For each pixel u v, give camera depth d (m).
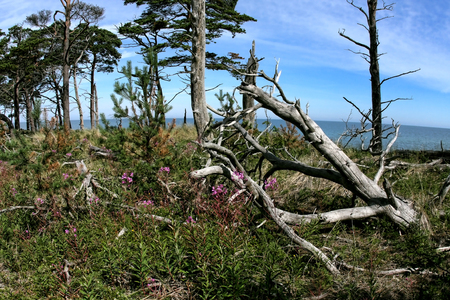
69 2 20.11
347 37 8.97
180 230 3.49
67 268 3.09
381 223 3.97
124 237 3.69
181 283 2.97
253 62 4.26
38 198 4.55
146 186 4.98
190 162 5.60
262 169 6.60
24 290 2.97
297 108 3.95
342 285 2.89
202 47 5.74
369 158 6.74
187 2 19.44
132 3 21.59
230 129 5.43
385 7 8.43
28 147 6.53
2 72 26.06
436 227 4.02
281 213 3.96
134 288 2.99
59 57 27.28
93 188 5.02
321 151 4.14
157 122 5.46
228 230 3.37
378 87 8.60
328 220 3.87
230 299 2.63
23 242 3.80
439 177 5.89
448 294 2.62
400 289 2.88
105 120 6.04
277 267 3.08
